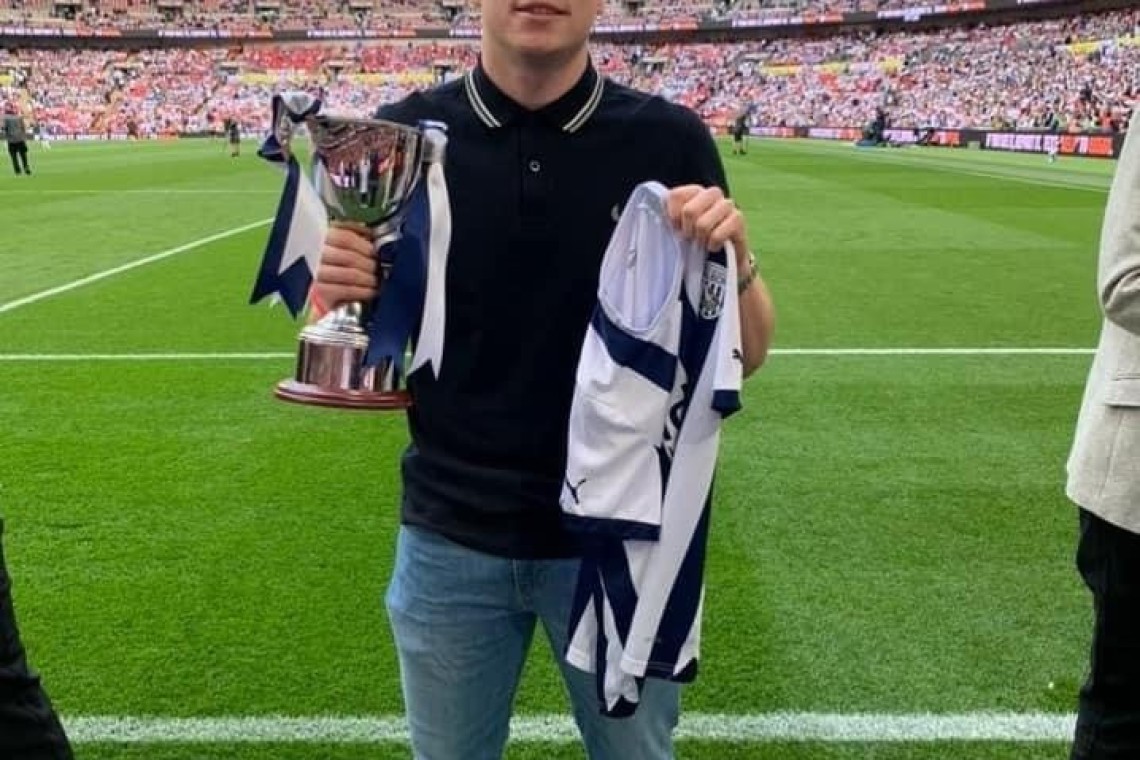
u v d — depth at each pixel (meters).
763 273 11.27
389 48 75.56
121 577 4.00
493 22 1.77
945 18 61.47
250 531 4.43
